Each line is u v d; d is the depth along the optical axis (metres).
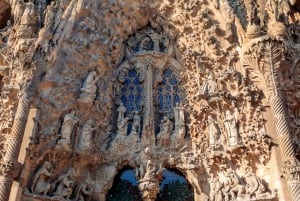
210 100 13.84
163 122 15.07
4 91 12.92
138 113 15.57
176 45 17.20
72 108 13.83
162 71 16.81
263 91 13.30
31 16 14.70
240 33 14.80
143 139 14.62
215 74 14.49
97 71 15.21
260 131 12.56
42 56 13.62
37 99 12.81
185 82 15.88
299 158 12.62
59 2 16.05
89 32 15.70
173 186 14.42
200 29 15.88
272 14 14.65
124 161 14.27
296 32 15.96
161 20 17.75
